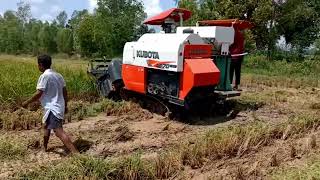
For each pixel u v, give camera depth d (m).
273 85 20.20
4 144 8.09
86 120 10.91
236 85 13.00
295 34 38.94
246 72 27.83
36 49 60.09
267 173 7.07
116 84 13.02
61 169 6.58
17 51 59.38
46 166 6.93
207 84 10.41
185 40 10.39
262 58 31.88
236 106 12.96
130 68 12.21
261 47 37.53
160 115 11.62
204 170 7.23
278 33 38.38
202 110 11.69
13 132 9.45
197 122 11.02
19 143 8.31
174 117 11.20
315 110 13.23
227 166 7.43
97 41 43.69
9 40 59.06
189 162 7.50
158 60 10.96
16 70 14.59
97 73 14.02
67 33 58.19
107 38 43.22
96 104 12.30
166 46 10.71
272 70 29.78
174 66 10.40
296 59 35.59
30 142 8.43
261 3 34.75
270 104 13.88
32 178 6.51
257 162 7.50
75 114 11.33
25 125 9.79
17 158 7.64
